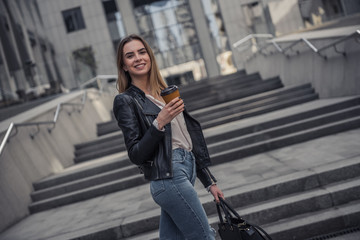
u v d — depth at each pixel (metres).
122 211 4.37
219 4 25.19
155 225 3.72
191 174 1.83
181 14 25.75
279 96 9.34
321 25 11.82
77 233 3.82
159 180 1.72
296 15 14.22
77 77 20.73
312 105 7.72
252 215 3.47
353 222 3.15
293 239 3.18
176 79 25.48
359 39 6.36
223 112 9.12
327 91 8.55
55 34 25.16
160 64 25.47
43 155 7.11
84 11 25.39
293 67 10.52
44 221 5.03
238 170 5.11
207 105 10.86
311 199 3.46
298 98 9.02
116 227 3.72
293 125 6.38
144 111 1.76
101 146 8.68
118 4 25.53
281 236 3.19
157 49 25.50
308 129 6.32
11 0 20.78
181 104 1.60
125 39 1.92
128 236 3.73
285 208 3.46
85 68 23.89
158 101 1.87
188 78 25.52
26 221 5.36
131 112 1.74
